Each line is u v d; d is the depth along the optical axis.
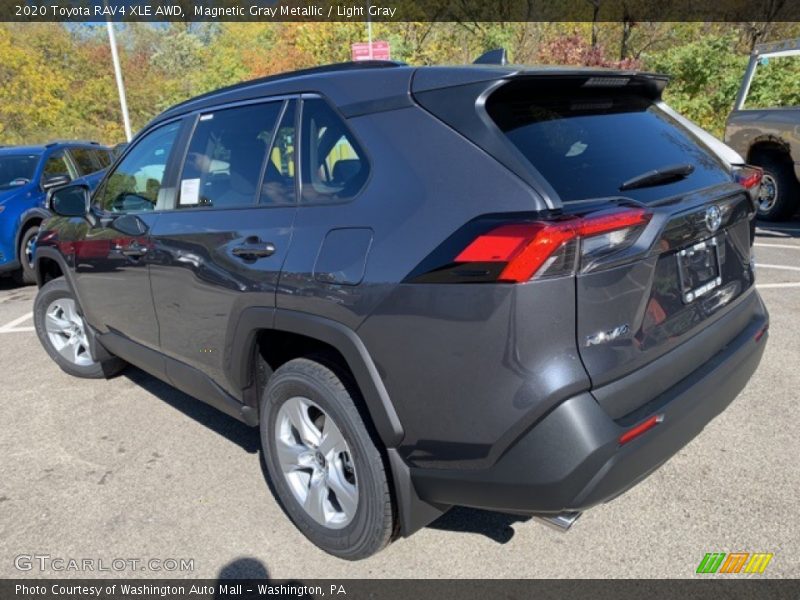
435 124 2.11
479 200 1.92
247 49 28.42
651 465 2.03
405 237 2.03
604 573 2.37
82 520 2.85
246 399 2.81
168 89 32.09
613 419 1.91
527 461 1.87
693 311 2.27
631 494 2.80
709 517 2.62
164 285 3.13
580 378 1.83
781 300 5.20
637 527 2.60
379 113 2.26
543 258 1.75
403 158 2.13
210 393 3.04
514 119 2.11
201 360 3.03
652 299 2.06
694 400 2.16
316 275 2.26
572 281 1.80
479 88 2.06
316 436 2.51
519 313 1.79
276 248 2.45
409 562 2.49
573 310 1.81
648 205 2.08
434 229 1.97
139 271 3.30
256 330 2.57
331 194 2.35
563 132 2.20
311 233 2.34
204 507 2.92
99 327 4.04
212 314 2.82
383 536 2.29
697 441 3.19
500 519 2.72
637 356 1.98
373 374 2.12
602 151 2.23
